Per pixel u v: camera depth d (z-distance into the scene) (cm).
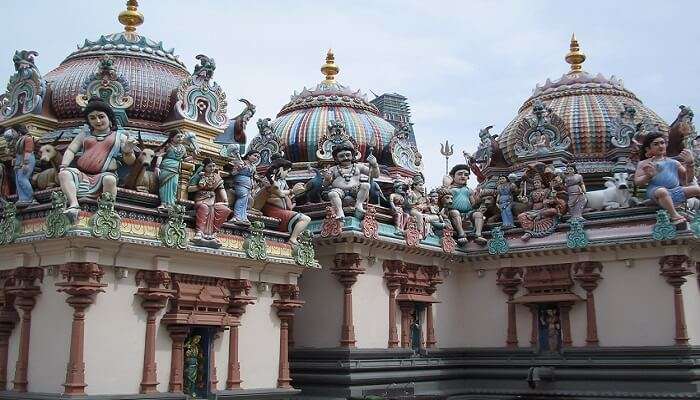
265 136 3250
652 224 2792
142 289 1938
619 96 3622
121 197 1950
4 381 1916
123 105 2217
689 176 2842
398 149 3331
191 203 2086
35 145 2067
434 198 3164
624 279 2844
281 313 2319
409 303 2852
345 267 2623
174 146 2048
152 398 1902
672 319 2720
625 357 2789
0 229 1930
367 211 2656
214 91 2375
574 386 2877
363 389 2605
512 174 3288
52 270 1866
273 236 2309
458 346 3162
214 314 2088
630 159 3281
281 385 2292
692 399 2619
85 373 1797
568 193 3005
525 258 3052
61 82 2345
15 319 1931
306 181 3102
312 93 3484
